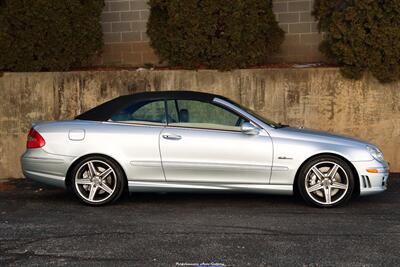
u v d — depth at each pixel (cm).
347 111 1012
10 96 1042
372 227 621
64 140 738
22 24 1040
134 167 727
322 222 644
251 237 582
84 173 738
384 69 985
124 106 752
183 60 1047
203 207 735
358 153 713
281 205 741
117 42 1207
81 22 1065
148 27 1080
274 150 713
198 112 738
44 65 1050
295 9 1164
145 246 553
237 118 732
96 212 707
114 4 1201
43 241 575
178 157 720
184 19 1033
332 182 715
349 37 991
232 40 1025
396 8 966
